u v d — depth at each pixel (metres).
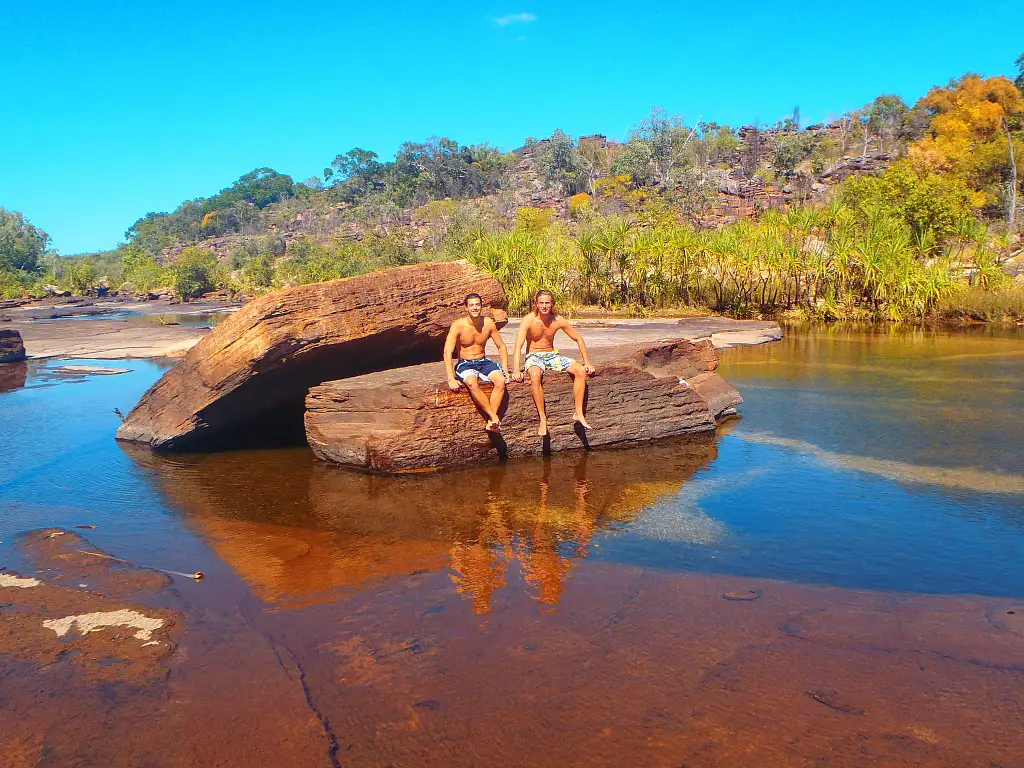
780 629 3.97
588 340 18.52
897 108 90.00
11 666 3.68
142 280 78.00
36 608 4.37
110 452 8.80
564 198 93.81
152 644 3.91
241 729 3.12
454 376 7.73
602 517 6.00
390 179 119.19
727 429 9.29
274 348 8.02
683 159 85.88
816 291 29.98
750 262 29.67
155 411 9.09
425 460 7.60
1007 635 3.85
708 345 10.96
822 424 9.32
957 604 4.27
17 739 3.07
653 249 31.64
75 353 19.89
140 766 2.89
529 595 4.48
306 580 4.80
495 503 6.44
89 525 6.05
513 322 24.94
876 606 4.26
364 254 48.69
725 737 2.98
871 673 3.48
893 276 26.20
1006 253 34.22
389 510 6.32
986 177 55.84
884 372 13.65
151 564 5.15
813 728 3.03
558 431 8.25
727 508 6.16
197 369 8.54
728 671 3.52
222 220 136.88
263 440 9.46
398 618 4.19
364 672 3.58
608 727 3.07
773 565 4.92
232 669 3.63
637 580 4.69
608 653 3.72
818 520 5.82
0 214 101.94
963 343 18.55
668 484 6.92
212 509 6.47
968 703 3.20
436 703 3.28
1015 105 75.62
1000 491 6.43
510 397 8.02
